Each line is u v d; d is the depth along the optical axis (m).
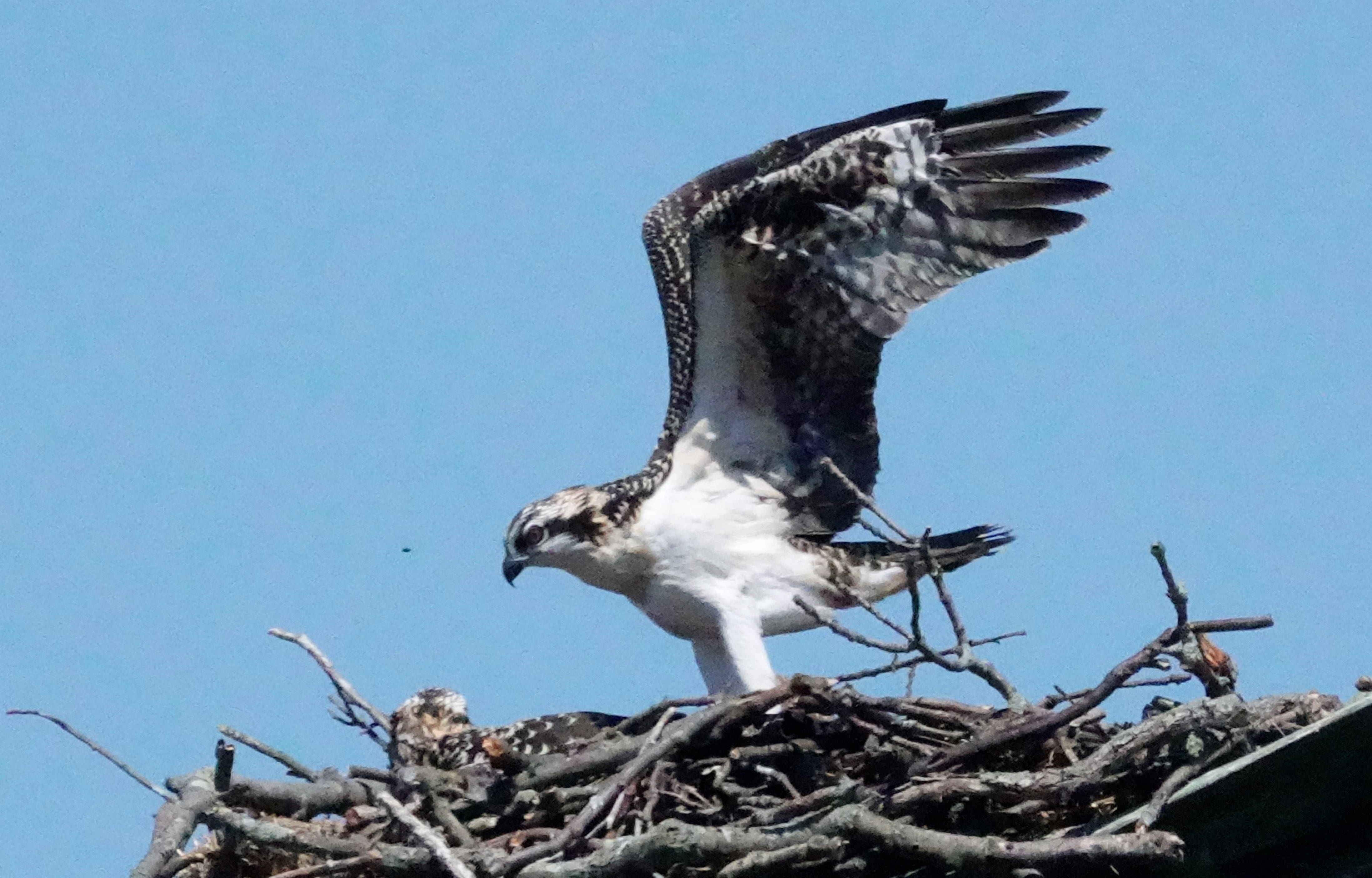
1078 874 10.59
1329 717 9.80
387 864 11.35
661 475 16.08
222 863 12.52
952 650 12.70
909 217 15.59
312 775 12.99
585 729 15.09
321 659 13.02
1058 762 11.74
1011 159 15.69
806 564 16.08
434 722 16.12
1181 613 11.09
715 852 11.03
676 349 16.31
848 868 10.92
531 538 15.71
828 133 15.64
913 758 11.86
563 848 11.46
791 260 15.49
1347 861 10.49
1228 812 10.34
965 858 10.43
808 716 12.51
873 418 16.27
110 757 12.28
